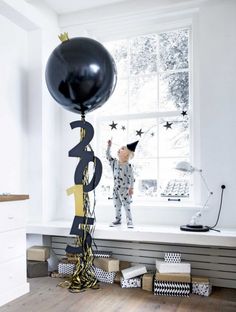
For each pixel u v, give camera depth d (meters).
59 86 2.59
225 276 2.98
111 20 3.61
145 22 3.59
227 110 3.12
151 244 3.25
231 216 3.05
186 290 2.70
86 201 2.92
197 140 3.31
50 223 3.47
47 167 3.63
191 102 3.42
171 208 3.28
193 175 3.31
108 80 2.64
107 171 3.75
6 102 3.31
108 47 3.85
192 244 2.90
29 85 3.63
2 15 3.28
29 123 3.62
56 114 3.81
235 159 3.06
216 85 3.16
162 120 3.56
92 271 3.00
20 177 3.49
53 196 3.72
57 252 3.66
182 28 3.52
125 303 2.52
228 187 3.08
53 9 3.71
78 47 2.55
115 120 3.75
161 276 2.74
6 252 2.57
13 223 2.66
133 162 3.64
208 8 3.22
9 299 2.56
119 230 3.01
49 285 2.94
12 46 3.42
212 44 3.20
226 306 2.48
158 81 3.61
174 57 3.56
